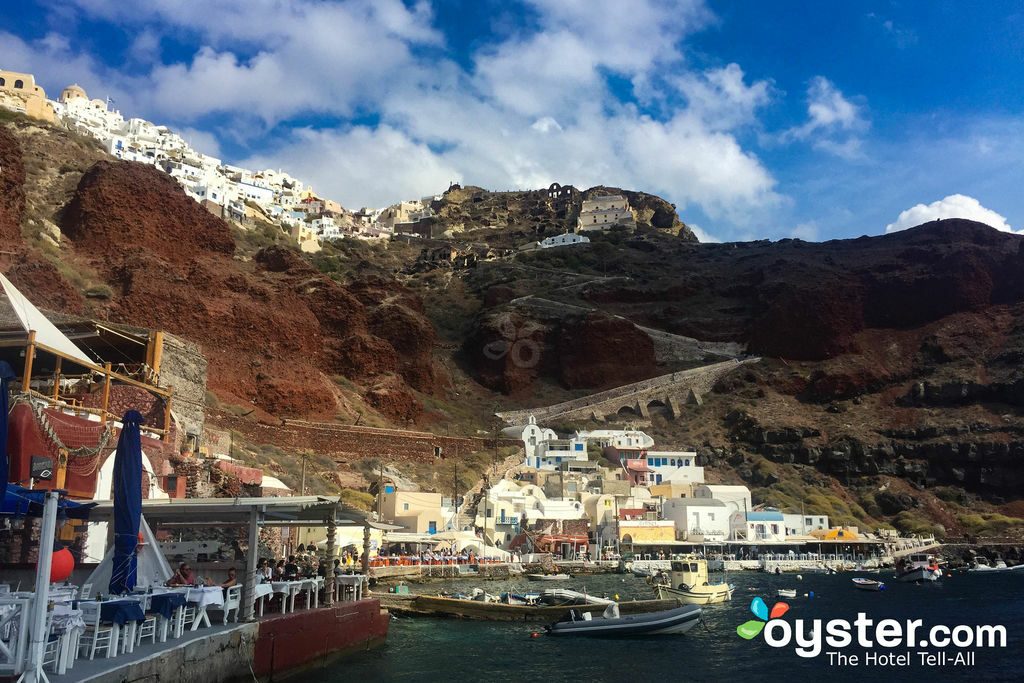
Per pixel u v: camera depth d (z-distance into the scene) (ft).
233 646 73.51
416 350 465.47
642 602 155.33
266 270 436.76
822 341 555.69
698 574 194.49
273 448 293.43
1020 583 267.80
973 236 650.43
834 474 439.63
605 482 361.71
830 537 358.84
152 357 151.53
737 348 583.99
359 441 335.06
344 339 418.72
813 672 115.44
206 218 403.95
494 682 100.37
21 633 50.88
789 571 308.81
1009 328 539.70
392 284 499.10
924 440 450.30
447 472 343.67
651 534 329.72
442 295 634.84
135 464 70.74
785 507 384.47
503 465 376.89
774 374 532.32
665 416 501.15
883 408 497.05
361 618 109.09
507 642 129.29
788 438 455.22
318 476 282.15
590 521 337.52
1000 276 583.17
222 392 322.75
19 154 326.44
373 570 207.00
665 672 112.06
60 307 274.57
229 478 144.56
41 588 51.19
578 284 648.38
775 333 568.41
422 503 275.59
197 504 84.02
